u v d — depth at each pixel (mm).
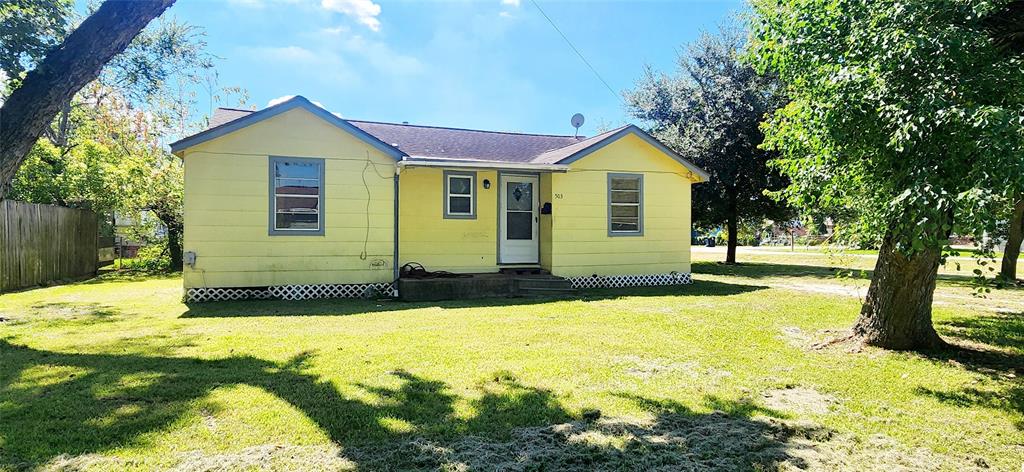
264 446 2898
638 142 12031
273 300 9133
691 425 3297
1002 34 4340
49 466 2625
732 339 5777
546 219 11578
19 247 10672
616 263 11812
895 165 4020
